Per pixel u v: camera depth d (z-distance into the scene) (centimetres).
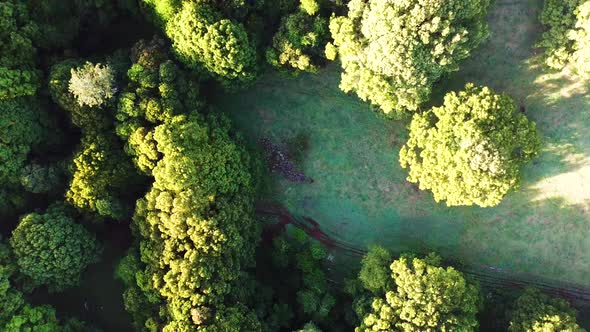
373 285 4241
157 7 4216
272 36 4512
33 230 4122
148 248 4172
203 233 4066
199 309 3966
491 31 4600
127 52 4488
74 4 4344
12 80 4047
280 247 4559
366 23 4034
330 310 4544
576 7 4159
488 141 4091
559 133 4606
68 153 4538
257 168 4562
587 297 4653
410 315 4025
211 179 4141
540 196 4653
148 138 4088
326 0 4306
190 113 4266
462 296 4178
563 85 4575
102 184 4228
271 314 4416
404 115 4550
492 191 4203
